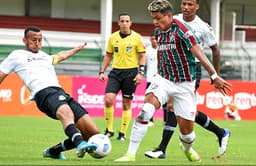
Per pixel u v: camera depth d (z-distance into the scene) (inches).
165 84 746.2
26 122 1584.6
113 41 1211.9
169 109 847.7
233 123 1904.5
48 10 3147.1
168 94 748.6
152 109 732.0
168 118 847.7
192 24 887.7
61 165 635.5
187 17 885.8
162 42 746.8
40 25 3024.1
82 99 1969.7
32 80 735.1
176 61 738.8
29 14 3102.9
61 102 706.2
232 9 3417.8
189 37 723.4
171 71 744.3
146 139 1198.9
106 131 1221.7
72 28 3073.3
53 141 1090.1
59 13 3174.2
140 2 3344.0
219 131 861.8
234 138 1337.4
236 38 3112.7
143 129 732.7
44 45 2623.0
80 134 685.3
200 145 1123.9
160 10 732.7
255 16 3459.6
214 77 722.2
